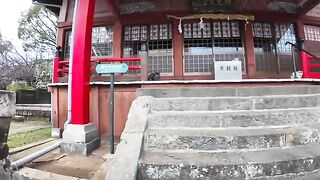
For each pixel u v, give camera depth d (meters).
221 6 9.41
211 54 9.45
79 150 5.09
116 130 6.27
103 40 9.88
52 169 4.16
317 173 3.24
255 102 4.42
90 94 6.45
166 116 3.98
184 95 5.01
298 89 5.24
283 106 4.50
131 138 3.53
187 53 9.49
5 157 3.88
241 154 3.36
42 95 20.52
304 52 7.67
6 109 3.82
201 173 3.02
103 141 6.26
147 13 9.54
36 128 9.81
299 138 3.66
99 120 6.39
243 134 3.56
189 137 3.51
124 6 9.66
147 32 9.72
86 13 5.68
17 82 25.59
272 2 9.55
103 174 3.76
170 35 9.61
